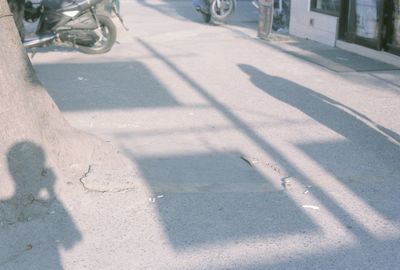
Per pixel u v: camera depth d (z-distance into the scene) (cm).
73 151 507
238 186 513
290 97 808
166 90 840
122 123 688
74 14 1035
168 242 419
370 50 1089
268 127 679
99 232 431
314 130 670
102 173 504
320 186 518
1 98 446
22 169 448
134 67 993
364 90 850
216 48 1181
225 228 439
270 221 450
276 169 554
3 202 438
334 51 1155
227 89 848
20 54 471
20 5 984
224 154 590
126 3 2083
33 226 436
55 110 511
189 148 605
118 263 393
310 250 409
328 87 864
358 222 450
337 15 1204
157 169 545
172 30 1429
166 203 477
